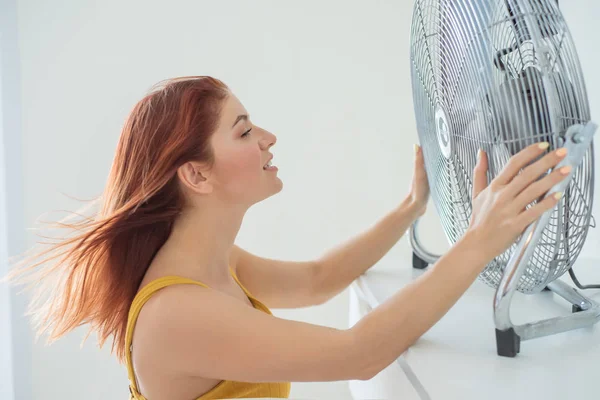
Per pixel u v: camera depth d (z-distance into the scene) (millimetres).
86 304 1109
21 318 2174
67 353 2260
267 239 2305
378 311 906
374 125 2256
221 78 2201
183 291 942
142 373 958
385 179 2287
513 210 847
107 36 2143
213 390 999
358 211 2303
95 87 2160
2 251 2131
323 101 2236
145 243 1065
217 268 1085
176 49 2170
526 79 831
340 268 1302
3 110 2107
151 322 928
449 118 989
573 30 1536
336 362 880
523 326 928
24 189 2170
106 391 2289
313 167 2273
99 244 1045
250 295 1184
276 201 2285
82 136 2176
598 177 1447
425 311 892
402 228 1301
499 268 968
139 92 2172
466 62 893
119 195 1048
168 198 1031
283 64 2211
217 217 1049
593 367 859
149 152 1000
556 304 1101
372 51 2217
